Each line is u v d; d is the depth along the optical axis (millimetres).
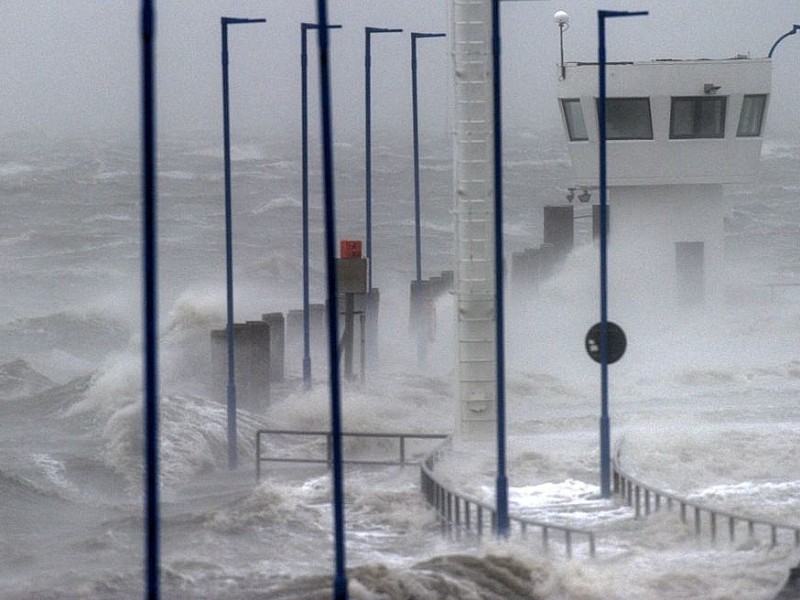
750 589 40281
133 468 64125
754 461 62281
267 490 55500
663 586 40875
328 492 57188
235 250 197250
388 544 49062
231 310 67188
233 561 46750
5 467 65188
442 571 41906
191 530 51375
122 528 52594
